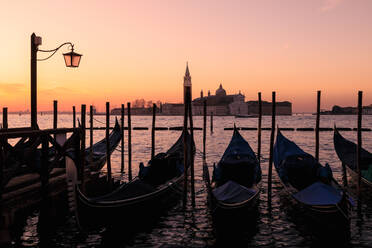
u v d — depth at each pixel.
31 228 11.17
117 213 10.58
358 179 12.58
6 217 8.79
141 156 30.28
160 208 12.73
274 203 14.05
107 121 16.77
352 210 13.04
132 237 10.61
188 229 11.30
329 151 33.47
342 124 108.81
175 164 15.60
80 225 9.77
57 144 10.18
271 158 14.04
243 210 11.09
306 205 11.10
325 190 11.50
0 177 8.17
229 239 10.45
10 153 8.70
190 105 14.65
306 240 10.30
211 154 31.30
